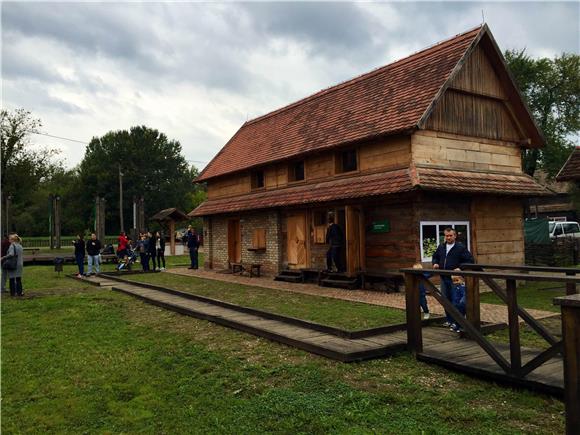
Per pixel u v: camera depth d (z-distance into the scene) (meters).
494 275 6.04
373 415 5.09
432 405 5.36
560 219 44.81
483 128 15.90
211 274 22.14
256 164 20.36
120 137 72.75
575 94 40.28
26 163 39.81
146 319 10.81
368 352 7.11
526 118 16.56
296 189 18.39
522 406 5.32
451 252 8.78
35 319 10.83
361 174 15.65
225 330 9.43
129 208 70.50
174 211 38.28
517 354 5.81
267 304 12.34
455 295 8.69
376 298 13.12
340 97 19.72
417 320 7.25
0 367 7.16
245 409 5.39
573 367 4.33
